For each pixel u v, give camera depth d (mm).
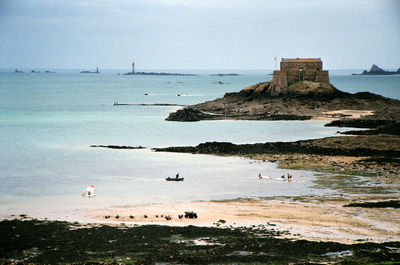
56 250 54406
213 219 68000
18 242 56438
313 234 61594
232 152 116312
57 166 101938
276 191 83625
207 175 95000
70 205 74625
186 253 53812
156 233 60531
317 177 93312
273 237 59781
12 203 75312
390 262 50656
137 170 98938
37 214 69500
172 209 72938
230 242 57688
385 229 63969
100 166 102250
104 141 133375
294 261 51656
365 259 52094
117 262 50938
